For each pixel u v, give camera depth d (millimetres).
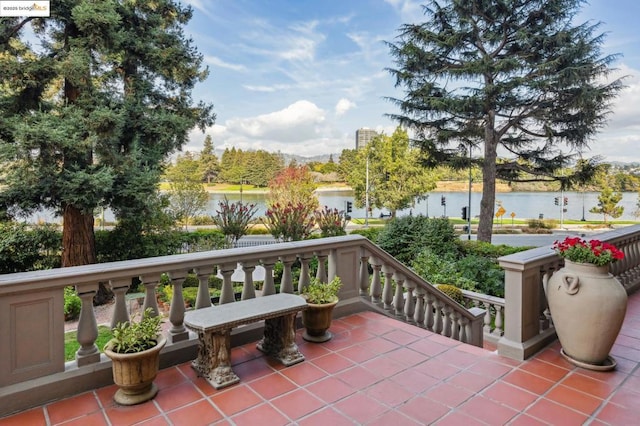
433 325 4488
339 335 3344
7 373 2127
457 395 2330
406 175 25953
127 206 9820
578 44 11250
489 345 5625
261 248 3270
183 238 13117
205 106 12320
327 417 2096
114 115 8828
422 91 13078
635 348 3045
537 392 2359
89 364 2414
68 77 8633
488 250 10930
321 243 3607
